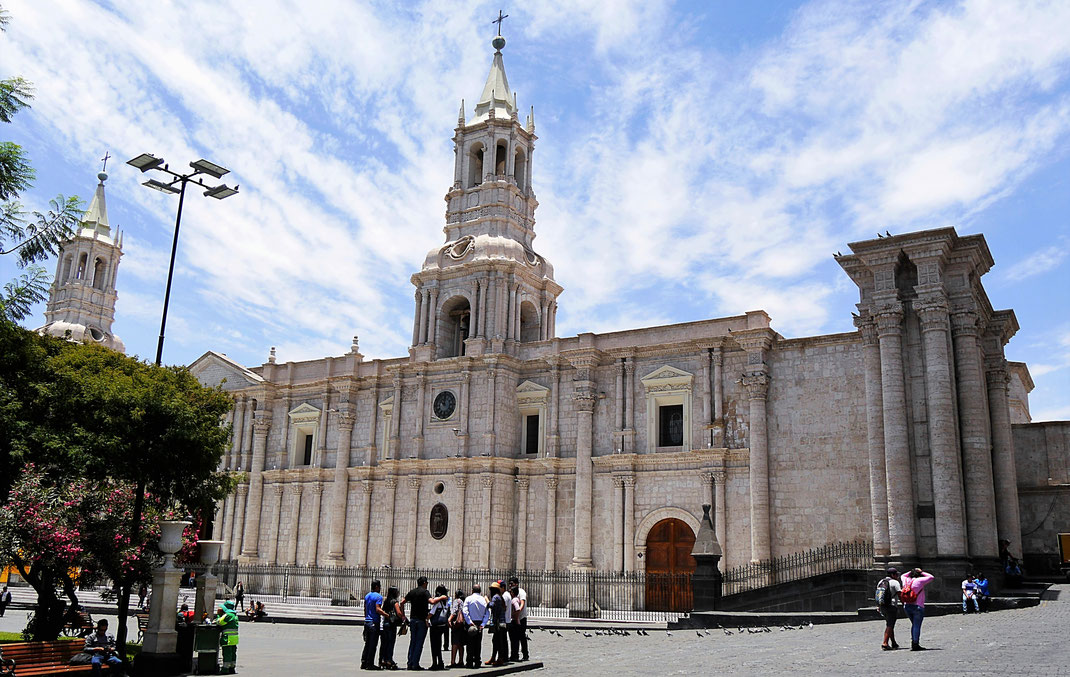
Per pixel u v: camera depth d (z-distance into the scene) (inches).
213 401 1314.0
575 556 1878.7
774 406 1748.3
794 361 1748.3
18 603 1962.4
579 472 1921.8
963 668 730.8
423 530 2080.5
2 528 927.0
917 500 1456.7
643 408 1907.0
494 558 1959.9
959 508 1412.4
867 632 1094.4
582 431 1941.4
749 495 1731.1
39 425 966.4
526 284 2204.7
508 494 2016.5
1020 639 901.8
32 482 973.2
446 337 2239.2
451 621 958.4
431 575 1991.9
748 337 1764.3
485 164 2285.9
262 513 2396.7
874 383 1560.0
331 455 2322.8
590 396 1955.0
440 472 2085.4
